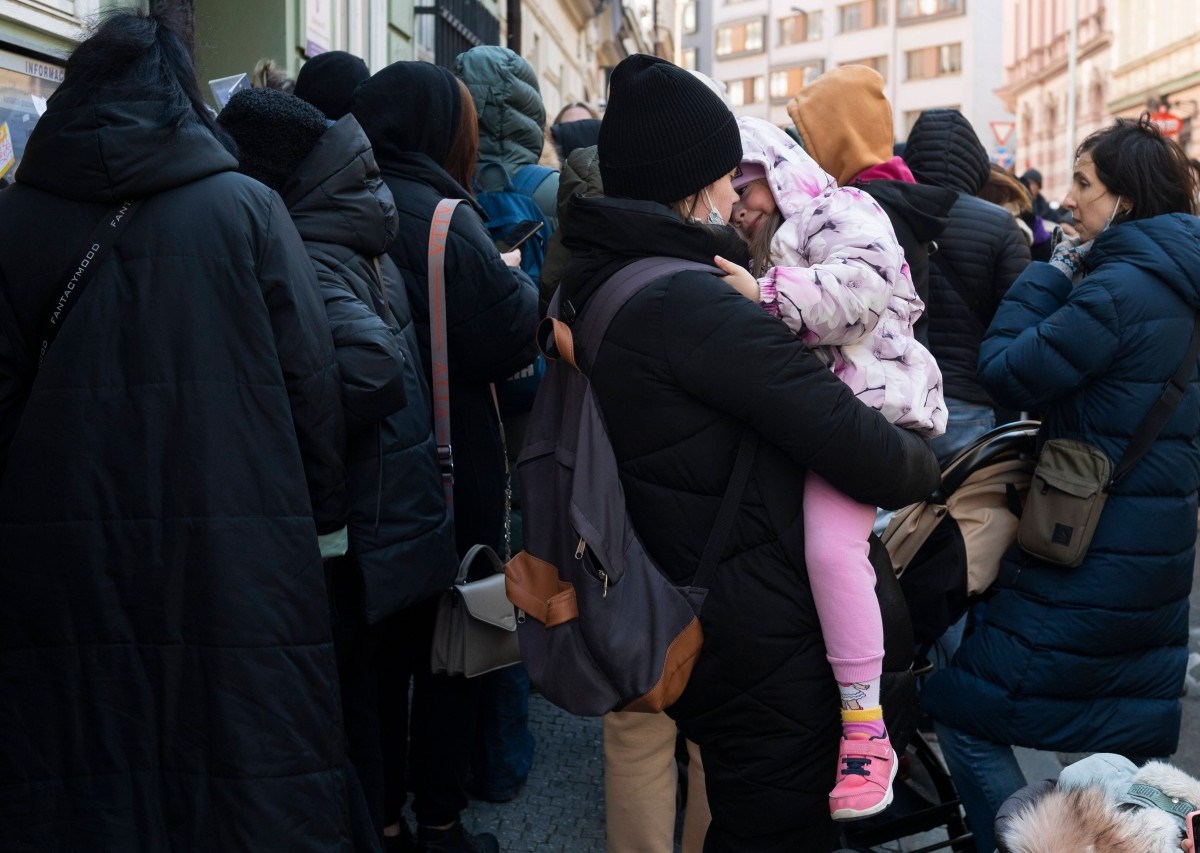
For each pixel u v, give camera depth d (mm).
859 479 1824
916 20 71250
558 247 3010
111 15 1969
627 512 1881
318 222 2229
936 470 1966
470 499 2814
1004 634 2652
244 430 1855
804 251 1990
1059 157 54062
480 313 2660
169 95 1895
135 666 1841
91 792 1848
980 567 2742
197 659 1827
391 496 2277
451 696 2748
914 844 3111
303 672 1871
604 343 1854
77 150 1862
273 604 1846
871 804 1832
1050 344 2572
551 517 1958
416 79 2758
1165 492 2598
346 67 3221
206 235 1871
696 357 1782
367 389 2100
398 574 2266
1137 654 2643
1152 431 2553
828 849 2018
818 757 1910
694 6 84938
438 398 2625
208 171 1908
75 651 1845
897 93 72375
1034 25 57094
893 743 1966
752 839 1973
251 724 1821
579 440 1858
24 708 1852
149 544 1826
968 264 3551
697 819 2383
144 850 1843
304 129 2281
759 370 1771
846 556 1857
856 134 3004
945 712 2719
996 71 69250
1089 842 1636
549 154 4391
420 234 2652
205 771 1830
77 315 1854
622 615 1819
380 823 2496
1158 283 2561
